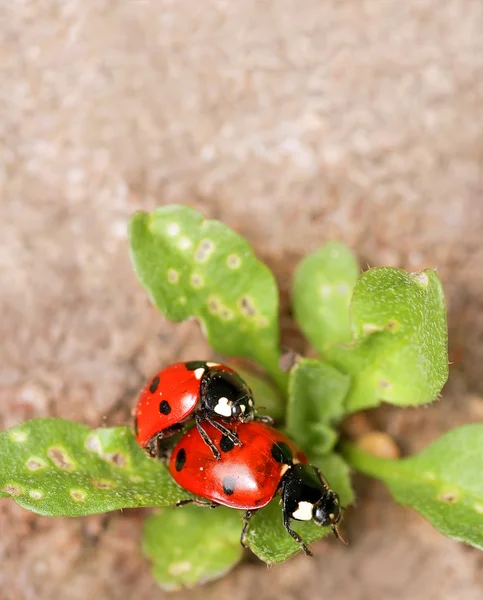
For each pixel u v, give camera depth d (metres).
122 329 0.08
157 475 0.07
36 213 0.08
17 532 0.08
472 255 0.08
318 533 0.07
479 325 0.08
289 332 0.08
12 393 0.08
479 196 0.08
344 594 0.08
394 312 0.07
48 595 0.08
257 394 0.08
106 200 0.08
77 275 0.08
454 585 0.08
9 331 0.08
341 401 0.08
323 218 0.08
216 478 0.07
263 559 0.07
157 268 0.08
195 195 0.08
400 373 0.08
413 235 0.08
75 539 0.08
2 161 0.08
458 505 0.07
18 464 0.07
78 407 0.08
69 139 0.08
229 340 0.08
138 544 0.08
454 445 0.08
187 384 0.07
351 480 0.08
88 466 0.07
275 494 0.07
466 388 0.08
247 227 0.08
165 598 0.08
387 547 0.08
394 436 0.08
